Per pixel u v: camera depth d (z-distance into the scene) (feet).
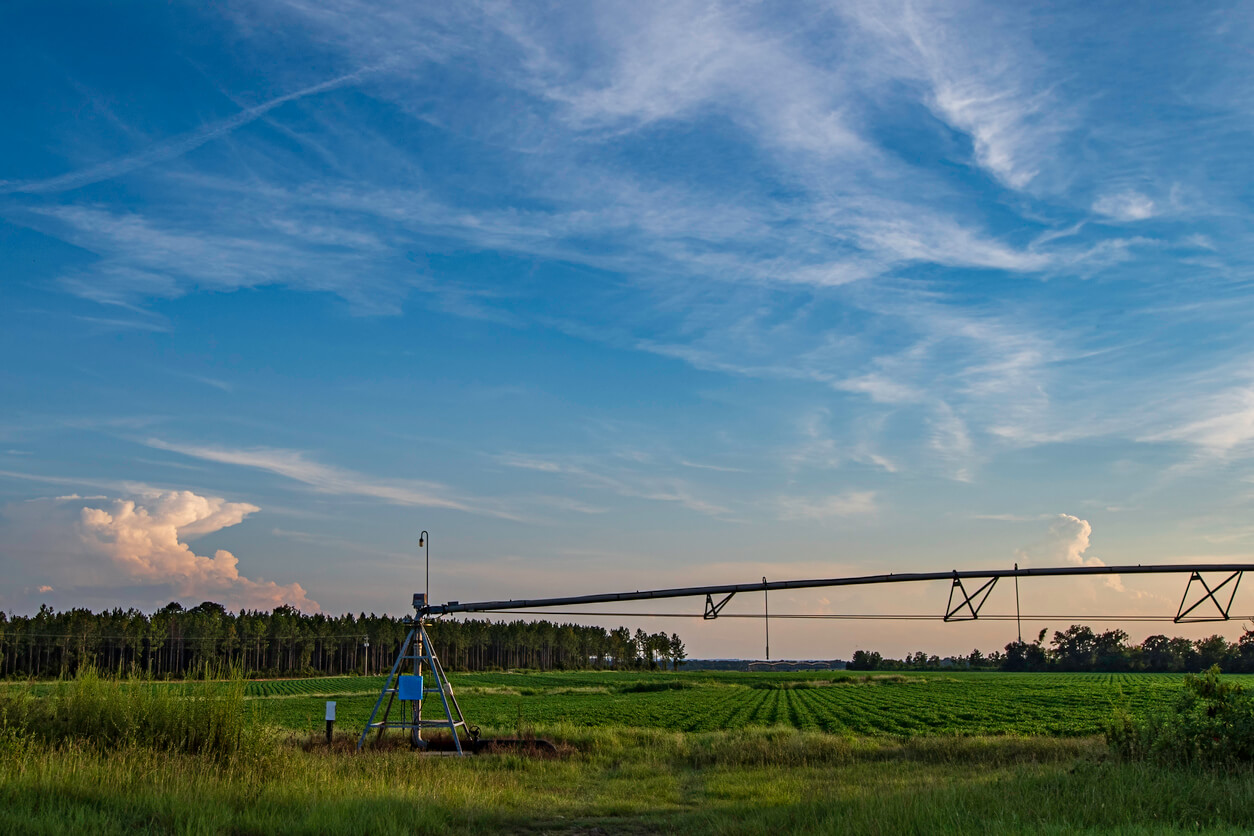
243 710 64.69
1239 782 52.90
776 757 90.53
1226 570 73.31
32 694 64.03
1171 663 590.55
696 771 86.74
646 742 109.70
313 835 39.65
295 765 59.77
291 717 203.10
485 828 46.19
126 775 48.65
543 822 50.96
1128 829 37.83
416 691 91.50
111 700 61.87
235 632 469.57
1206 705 64.03
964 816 42.16
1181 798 46.85
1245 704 63.52
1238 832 37.63
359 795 50.85
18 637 348.79
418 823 43.29
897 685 403.13
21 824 36.29
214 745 61.00
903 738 130.62
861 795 53.26
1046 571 76.74
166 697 63.21
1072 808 44.21
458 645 589.73
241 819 41.98
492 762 83.82
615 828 49.57
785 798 58.34
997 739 105.50
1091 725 176.35
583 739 107.14
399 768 66.95
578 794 66.03
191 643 436.76
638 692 363.56
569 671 642.22
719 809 55.31
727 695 337.93
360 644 572.51
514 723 186.91
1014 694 304.50
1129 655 611.88
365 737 90.27
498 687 372.38
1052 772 60.70
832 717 210.18
